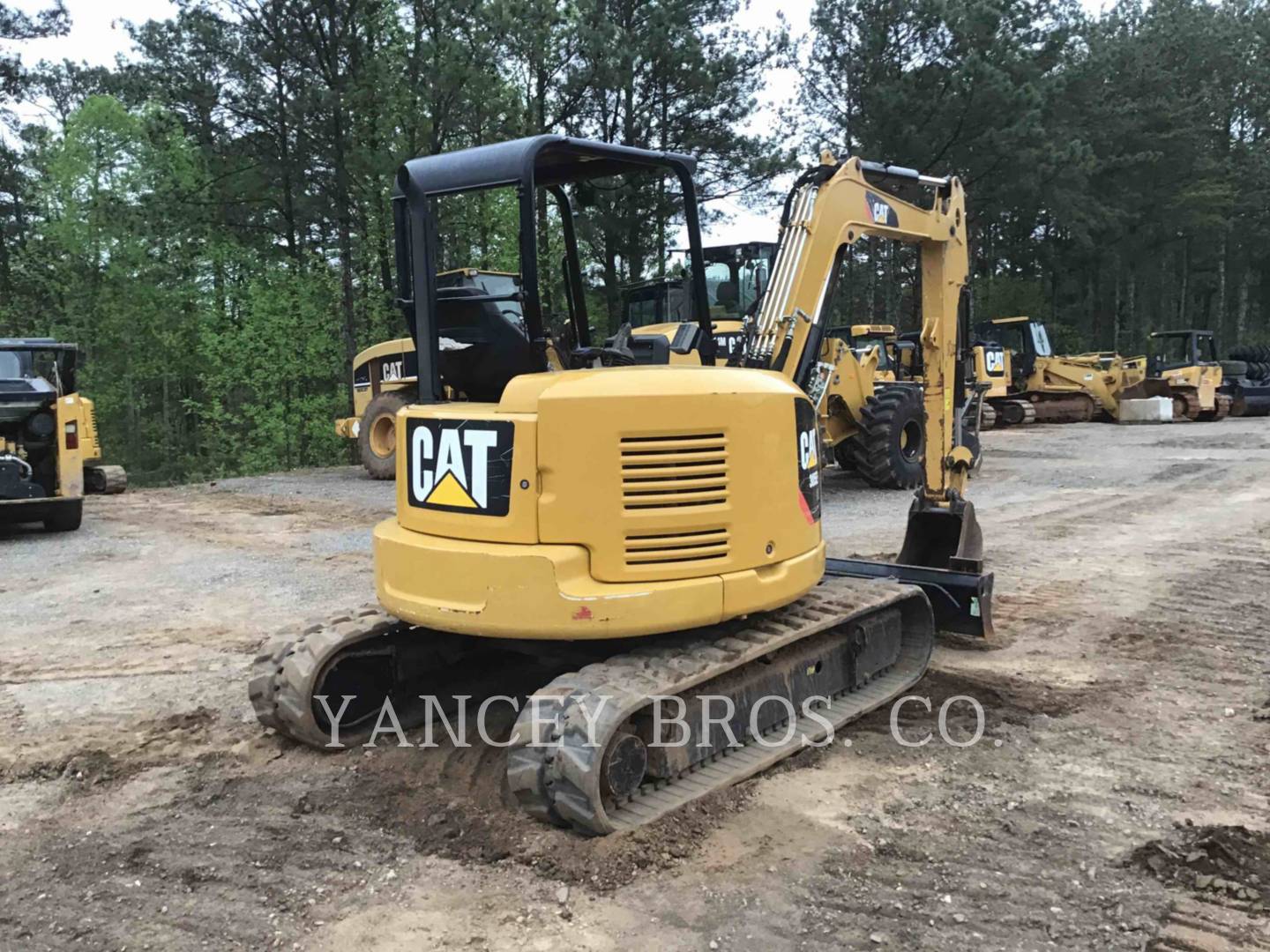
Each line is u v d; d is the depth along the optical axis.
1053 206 32.84
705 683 3.95
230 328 25.97
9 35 25.03
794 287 5.44
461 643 4.77
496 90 19.92
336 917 3.05
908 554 6.11
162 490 15.23
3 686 5.50
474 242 20.53
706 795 3.72
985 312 41.38
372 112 21.03
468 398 4.73
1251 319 53.16
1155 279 47.59
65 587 8.07
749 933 2.90
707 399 3.71
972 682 5.12
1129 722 4.61
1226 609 6.58
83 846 3.56
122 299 31.39
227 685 5.44
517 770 3.42
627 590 3.59
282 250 27.03
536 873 3.27
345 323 24.70
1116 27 41.97
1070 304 47.22
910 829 3.54
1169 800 3.76
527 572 3.56
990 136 27.08
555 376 3.76
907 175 6.05
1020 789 3.88
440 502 3.86
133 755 4.45
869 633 4.86
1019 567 7.92
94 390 31.80
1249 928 2.88
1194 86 41.28
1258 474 13.44
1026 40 27.81
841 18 27.50
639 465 3.62
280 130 22.69
